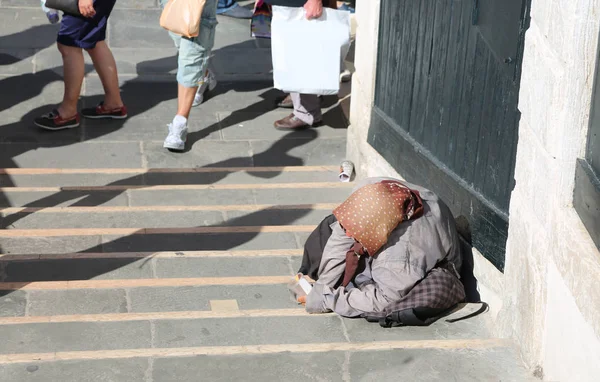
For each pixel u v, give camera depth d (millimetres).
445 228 4730
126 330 4340
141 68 9547
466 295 4957
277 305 4879
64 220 6184
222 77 9484
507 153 4445
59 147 7668
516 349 4090
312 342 4332
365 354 4051
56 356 3908
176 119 7625
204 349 4023
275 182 7168
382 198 4566
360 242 4539
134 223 6207
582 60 3377
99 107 8250
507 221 4465
